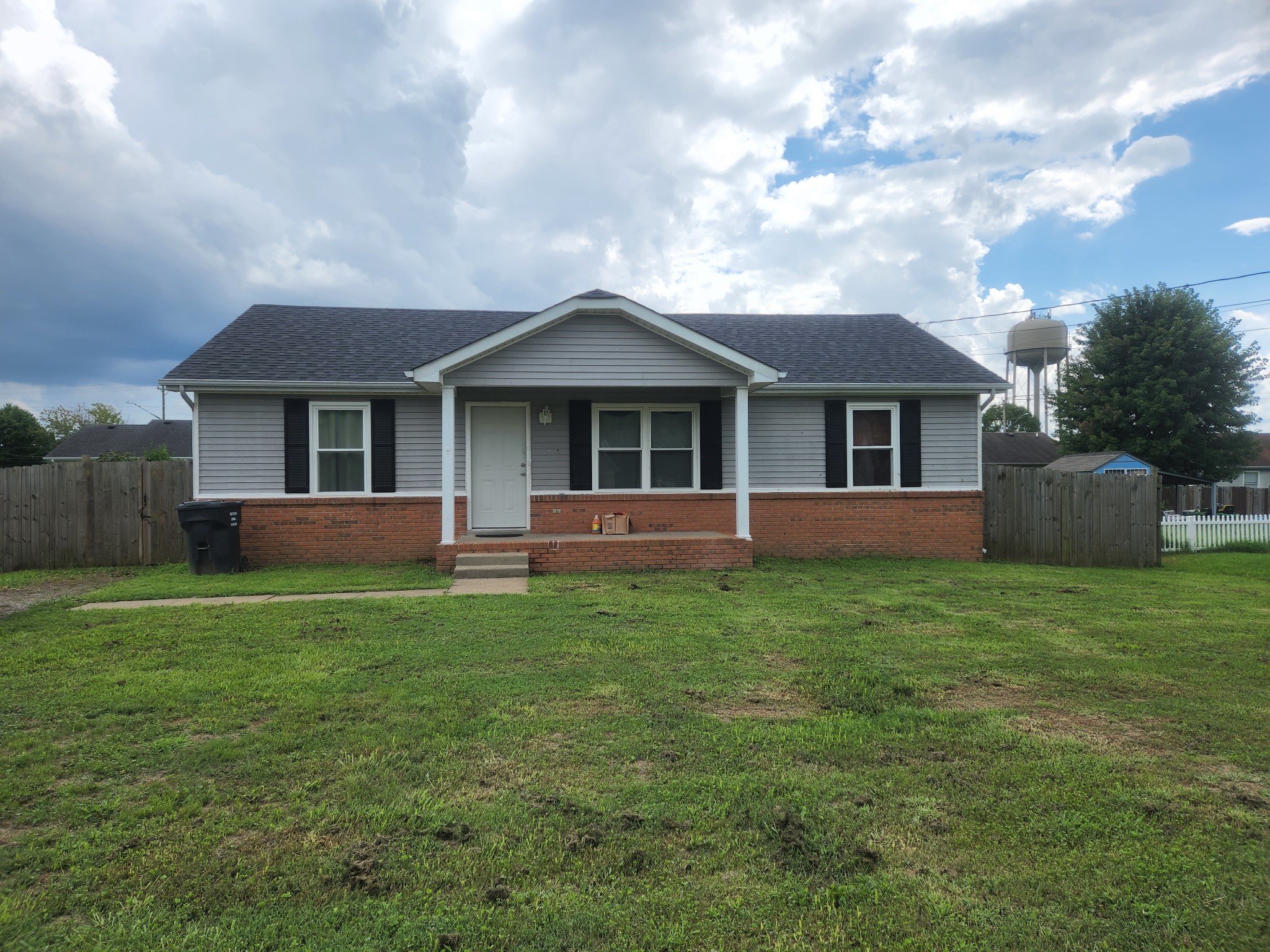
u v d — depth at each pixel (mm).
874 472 13781
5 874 2902
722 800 3523
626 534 12648
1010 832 3252
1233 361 28297
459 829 3223
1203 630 7352
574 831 3227
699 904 2715
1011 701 5094
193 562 11242
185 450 32938
